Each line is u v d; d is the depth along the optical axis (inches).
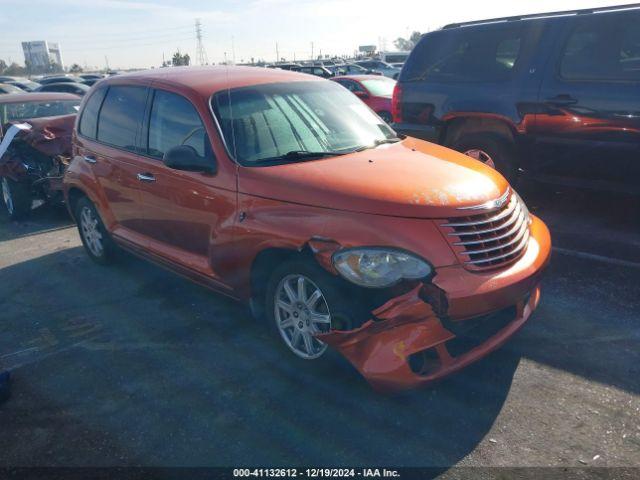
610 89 207.8
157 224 172.9
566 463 103.8
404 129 275.3
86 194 205.6
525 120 231.3
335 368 129.0
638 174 207.6
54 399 132.2
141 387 134.7
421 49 268.2
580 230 222.2
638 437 109.4
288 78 179.6
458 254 117.2
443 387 127.8
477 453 107.5
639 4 208.4
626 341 142.8
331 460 107.8
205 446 113.3
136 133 178.9
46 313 179.3
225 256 146.1
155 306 179.5
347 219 120.6
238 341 153.8
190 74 177.6
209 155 150.0
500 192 133.9
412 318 111.4
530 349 141.4
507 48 238.7
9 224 296.2
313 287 128.1
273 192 134.0
